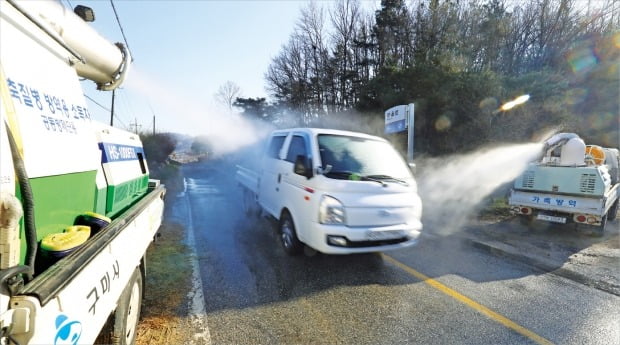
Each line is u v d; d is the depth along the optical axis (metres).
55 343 1.21
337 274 4.24
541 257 5.05
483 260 5.08
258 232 6.14
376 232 4.07
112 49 3.10
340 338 2.88
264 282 3.93
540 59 21.34
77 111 1.97
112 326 2.09
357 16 27.75
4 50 1.29
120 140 2.95
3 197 1.09
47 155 1.52
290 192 4.70
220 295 3.56
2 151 1.14
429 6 22.84
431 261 4.93
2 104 1.20
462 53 16.69
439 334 3.00
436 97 12.13
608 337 3.02
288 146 5.22
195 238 5.69
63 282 1.25
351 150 4.76
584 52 18.14
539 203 6.67
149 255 4.70
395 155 5.22
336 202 3.99
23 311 1.07
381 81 16.17
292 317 3.19
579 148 6.62
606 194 6.27
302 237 4.30
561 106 11.22
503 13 21.48
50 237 1.50
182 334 2.82
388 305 3.51
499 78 11.85
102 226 1.96
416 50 21.11
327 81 28.36
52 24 2.02
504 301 3.69
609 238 6.27
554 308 3.55
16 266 1.11
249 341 2.78
